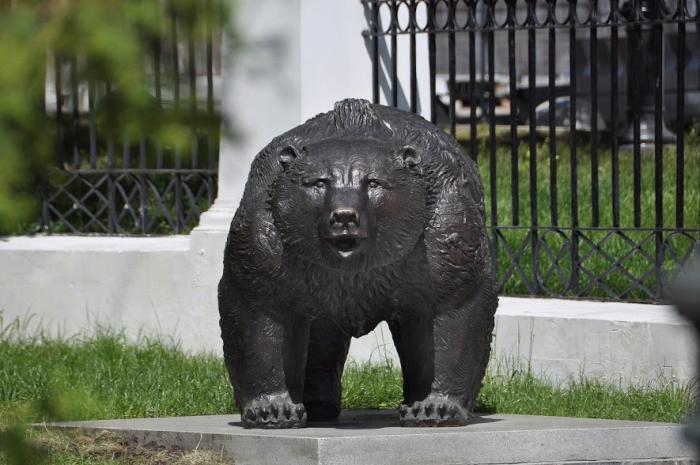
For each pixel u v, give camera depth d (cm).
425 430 1077
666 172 2450
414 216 1022
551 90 1725
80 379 1571
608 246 2005
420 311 1084
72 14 461
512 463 1069
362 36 1831
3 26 460
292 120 1697
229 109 536
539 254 1812
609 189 2367
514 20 1734
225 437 1077
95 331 1883
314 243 1016
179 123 495
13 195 473
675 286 398
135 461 1101
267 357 1100
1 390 1522
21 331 1930
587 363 1563
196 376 1598
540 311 1627
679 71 1627
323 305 1067
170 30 473
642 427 1119
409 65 1977
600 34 3400
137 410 1404
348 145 1025
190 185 2025
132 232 2008
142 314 1858
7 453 543
